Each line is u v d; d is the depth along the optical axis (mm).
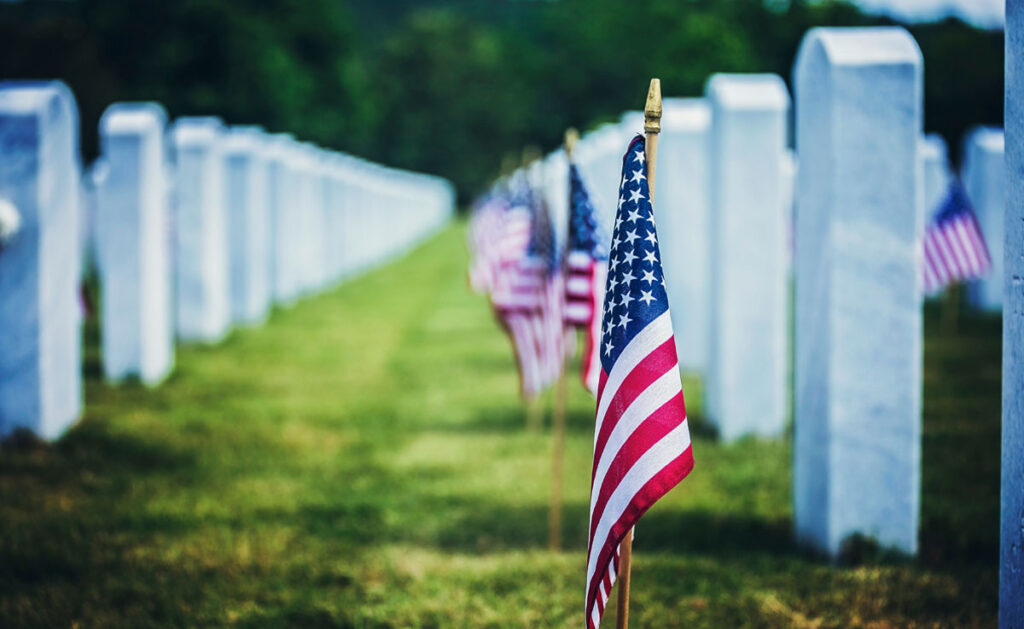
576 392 14211
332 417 12125
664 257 14289
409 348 18078
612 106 93625
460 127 118312
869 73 6777
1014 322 4215
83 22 52719
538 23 108500
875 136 6809
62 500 8383
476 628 6191
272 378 14508
